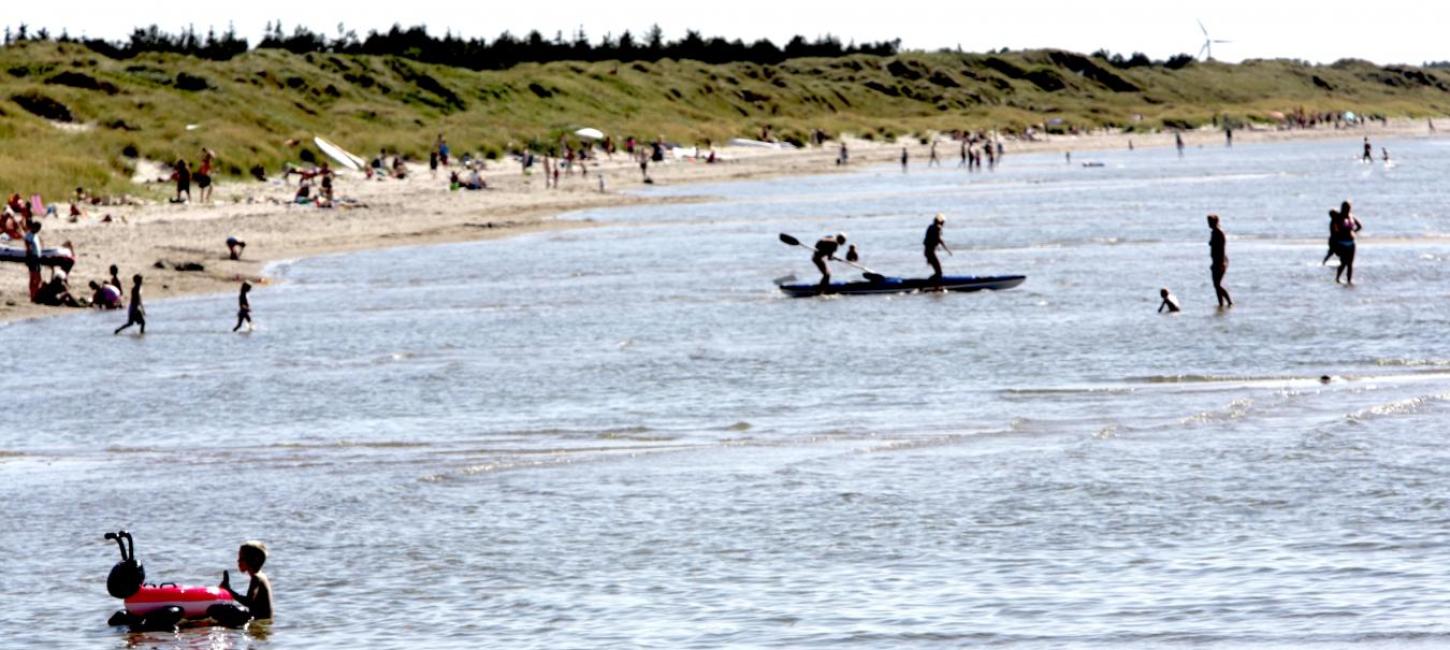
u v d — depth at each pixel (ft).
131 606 162.81
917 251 651.66
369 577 181.78
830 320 434.71
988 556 183.32
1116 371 330.54
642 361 360.48
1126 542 187.21
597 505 215.31
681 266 596.29
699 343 390.63
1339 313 411.13
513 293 514.27
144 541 201.36
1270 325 391.86
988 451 245.86
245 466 250.57
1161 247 638.12
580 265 604.49
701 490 223.30
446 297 506.07
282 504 220.84
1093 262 584.81
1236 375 319.88
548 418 290.56
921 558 183.52
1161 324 402.11
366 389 327.67
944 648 149.89
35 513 218.79
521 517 209.67
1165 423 265.13
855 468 235.61
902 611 162.20
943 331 403.75
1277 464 226.99
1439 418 259.19
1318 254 588.09
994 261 601.21
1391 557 174.81
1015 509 205.98
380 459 254.27
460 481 233.96
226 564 188.55
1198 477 220.64
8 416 304.71
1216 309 429.38
